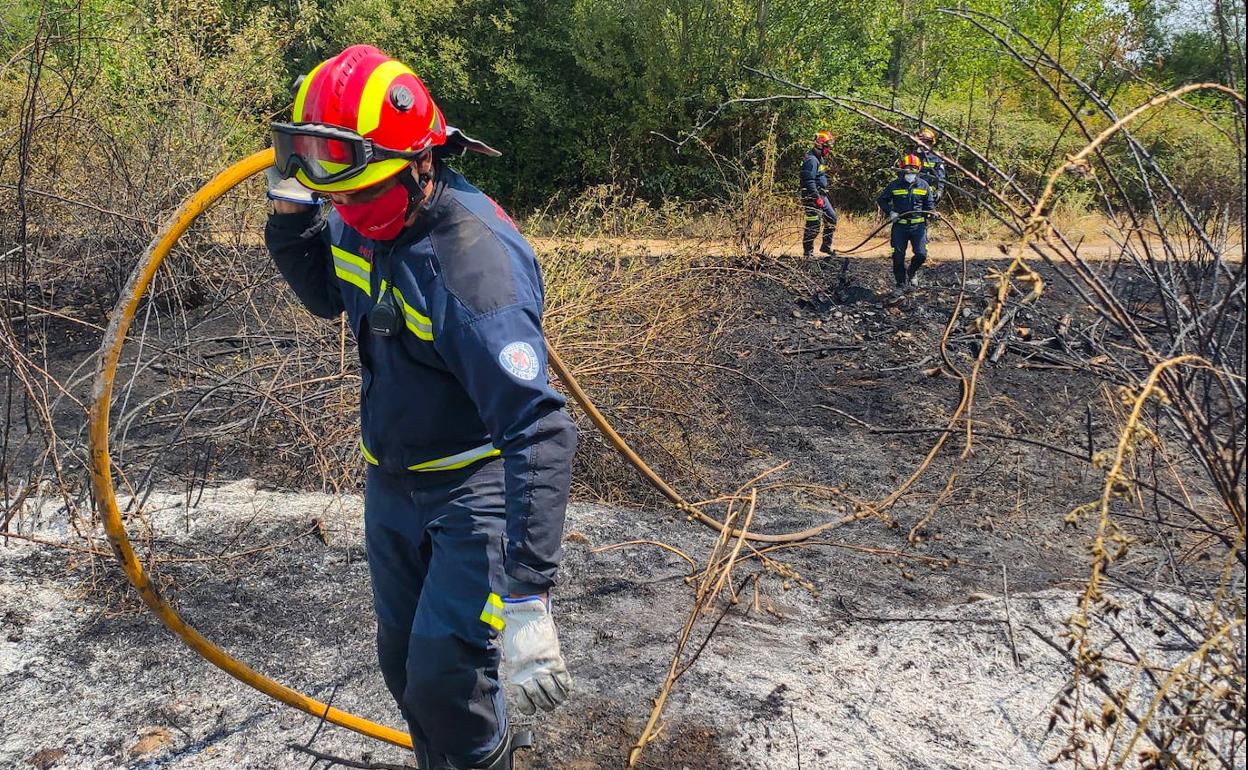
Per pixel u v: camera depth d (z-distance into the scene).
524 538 1.91
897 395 7.15
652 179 16.94
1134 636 3.22
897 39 15.59
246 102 8.56
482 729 2.19
